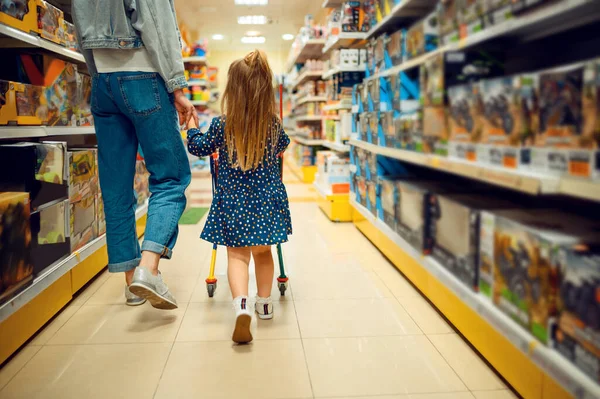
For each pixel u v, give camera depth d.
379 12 3.00
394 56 2.44
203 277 2.86
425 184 1.95
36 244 2.24
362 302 2.45
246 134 2.06
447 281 1.51
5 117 2.03
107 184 2.28
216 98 10.91
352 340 2.03
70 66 2.69
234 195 2.10
